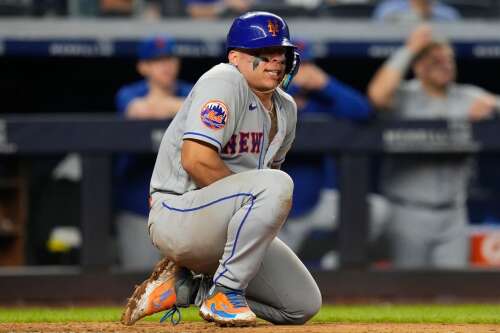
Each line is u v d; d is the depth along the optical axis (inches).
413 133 1353.3
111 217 1326.3
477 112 1408.7
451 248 1378.0
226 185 576.4
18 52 1434.5
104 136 1320.1
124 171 1330.0
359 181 1342.3
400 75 1390.3
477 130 1363.2
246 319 578.2
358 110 1342.3
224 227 578.9
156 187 607.2
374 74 1528.1
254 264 581.3
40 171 1328.7
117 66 1499.8
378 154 1348.4
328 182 1347.2
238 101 584.1
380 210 1360.7
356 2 1555.1
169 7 1569.9
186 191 596.4
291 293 627.8
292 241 1350.9
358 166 1343.5
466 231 1378.0
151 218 606.2
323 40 1456.7
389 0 1557.6
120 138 1321.4
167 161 604.4
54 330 589.3
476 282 1358.3
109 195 1318.9
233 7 1546.5
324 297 1341.0
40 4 1526.8
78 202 1327.5
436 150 1357.0
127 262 1333.7
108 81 1505.9
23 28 1437.0
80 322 724.7
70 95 1505.9
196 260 597.9
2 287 1323.8
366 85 1536.7
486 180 1371.8
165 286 611.8
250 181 573.6
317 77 1344.7
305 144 1334.9
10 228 1333.7
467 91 1413.6
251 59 587.5
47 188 1330.0
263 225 569.9
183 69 1504.7
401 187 1362.0
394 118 1357.0
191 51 1438.2
